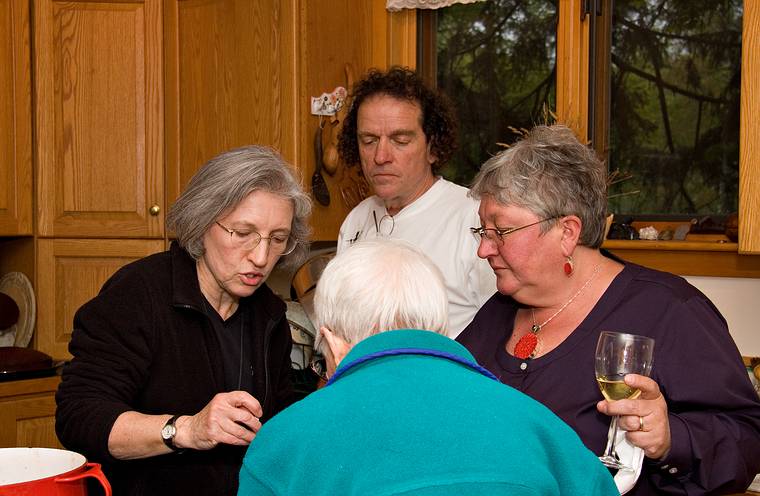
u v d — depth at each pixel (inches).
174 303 65.4
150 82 125.3
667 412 52.4
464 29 123.7
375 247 45.4
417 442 37.1
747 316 102.8
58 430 63.4
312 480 38.1
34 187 128.1
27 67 126.3
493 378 43.0
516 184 56.6
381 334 42.5
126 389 63.7
